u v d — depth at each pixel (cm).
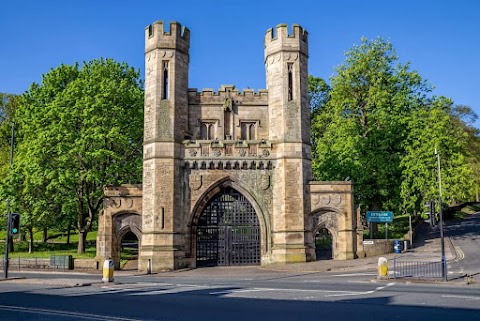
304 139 3912
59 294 1981
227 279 2758
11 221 2916
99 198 4491
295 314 1402
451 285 2255
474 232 5334
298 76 3956
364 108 5062
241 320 1302
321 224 3884
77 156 4238
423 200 4619
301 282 2453
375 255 3969
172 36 3912
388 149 4938
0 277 3014
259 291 2014
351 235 3847
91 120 4131
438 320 1296
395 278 2473
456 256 3678
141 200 3875
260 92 4294
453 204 8138
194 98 4241
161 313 1428
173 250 3644
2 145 6184
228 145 3881
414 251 4162
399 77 5038
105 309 1519
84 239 4528
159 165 3747
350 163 4775
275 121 3947
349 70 5050
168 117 3812
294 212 3778
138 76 5178
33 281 2581
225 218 3906
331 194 3881
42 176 4103
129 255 4712
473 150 7762
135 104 4584
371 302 1652
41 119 4297
